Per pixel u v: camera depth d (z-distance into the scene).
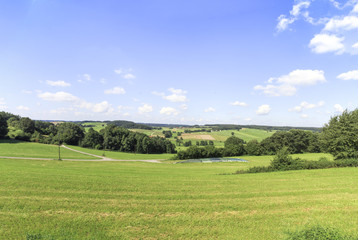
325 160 40.41
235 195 19.69
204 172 41.16
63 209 15.04
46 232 11.34
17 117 158.25
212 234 11.81
